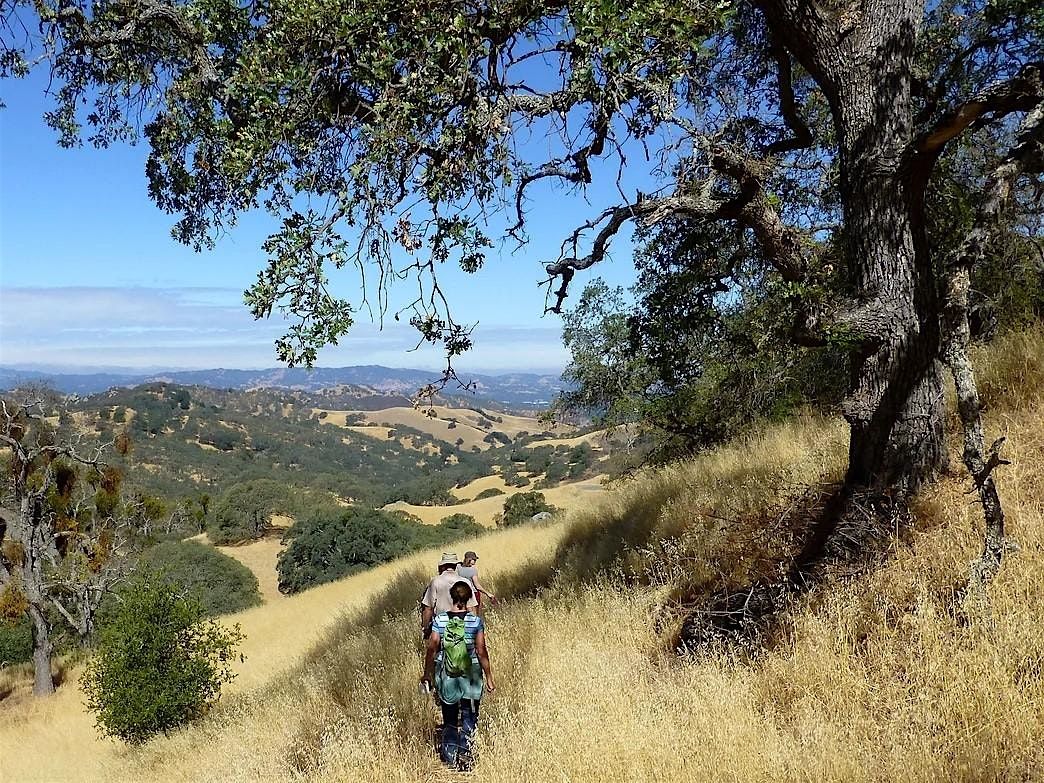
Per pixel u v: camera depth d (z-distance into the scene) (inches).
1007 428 220.1
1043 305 307.0
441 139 163.2
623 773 141.6
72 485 999.0
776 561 215.3
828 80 208.7
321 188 189.3
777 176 278.1
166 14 226.8
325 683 305.7
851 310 194.9
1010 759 116.0
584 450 4512.8
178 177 258.1
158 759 412.5
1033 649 133.6
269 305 165.6
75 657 1028.5
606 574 306.5
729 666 179.3
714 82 251.0
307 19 171.0
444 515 3595.0
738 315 315.3
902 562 175.8
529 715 184.1
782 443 329.1
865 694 147.7
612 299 578.2
